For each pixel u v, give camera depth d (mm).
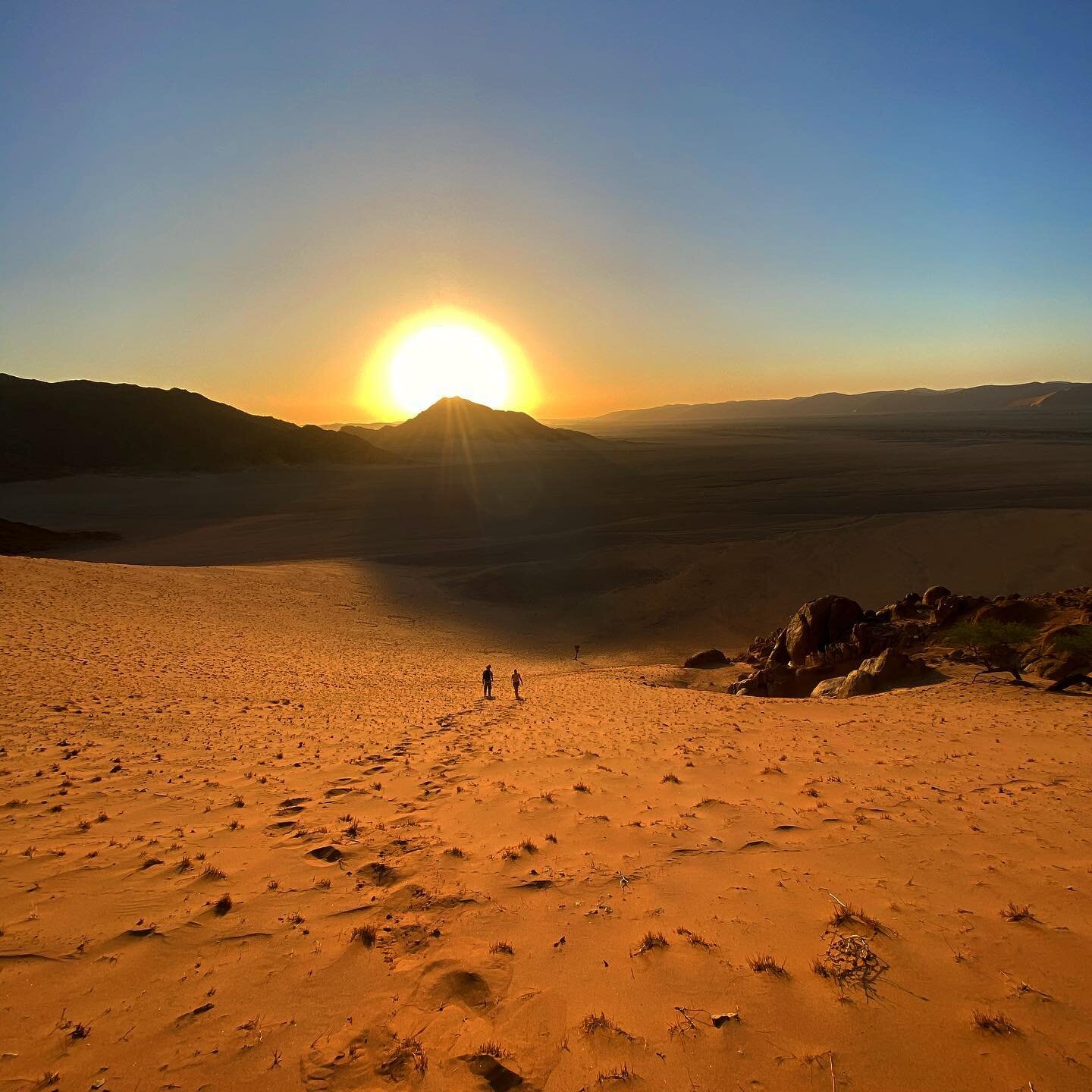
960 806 7656
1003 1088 3025
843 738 12742
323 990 3850
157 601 33250
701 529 77438
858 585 49938
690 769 9906
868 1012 3553
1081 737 12242
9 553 64688
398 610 43469
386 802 8039
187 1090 3047
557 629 43875
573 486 129000
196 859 5746
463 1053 3301
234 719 13734
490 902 5031
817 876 5473
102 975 3904
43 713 12070
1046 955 4129
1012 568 50500
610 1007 3658
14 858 5617
